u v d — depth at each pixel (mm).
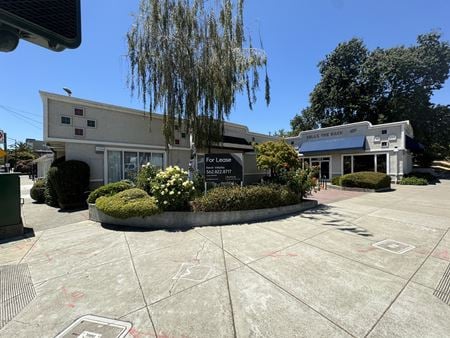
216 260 4391
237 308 2939
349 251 4762
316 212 8539
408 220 7266
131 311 2912
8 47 1170
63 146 11367
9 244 5516
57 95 9500
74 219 8008
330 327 2582
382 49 29484
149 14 9125
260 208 7629
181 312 2875
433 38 26328
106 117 10930
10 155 45938
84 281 3701
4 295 3330
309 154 23391
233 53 9789
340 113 30797
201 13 9578
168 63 9328
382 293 3232
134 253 4840
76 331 2562
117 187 8656
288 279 3641
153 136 12656
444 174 26531
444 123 26719
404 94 27078
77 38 1367
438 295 3174
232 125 17578
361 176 15156
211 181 8148
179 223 6836
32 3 1176
